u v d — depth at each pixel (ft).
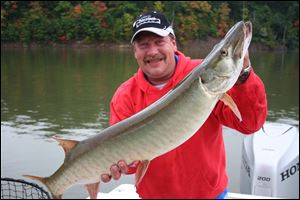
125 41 174.40
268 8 183.32
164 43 10.55
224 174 11.47
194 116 8.88
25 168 27.66
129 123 9.33
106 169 9.56
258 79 9.14
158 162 10.68
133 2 183.21
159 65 10.61
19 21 179.01
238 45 8.56
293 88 72.84
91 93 63.62
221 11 160.04
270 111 51.96
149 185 11.13
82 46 174.40
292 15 187.83
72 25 174.50
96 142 9.55
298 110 52.60
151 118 9.13
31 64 107.55
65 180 9.99
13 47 170.71
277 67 110.01
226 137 33.91
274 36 181.27
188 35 154.61
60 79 80.12
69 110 50.11
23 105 53.67
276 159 18.62
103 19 176.45
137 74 11.26
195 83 8.79
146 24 10.43
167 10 165.58
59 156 30.27
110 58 127.34
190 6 162.09
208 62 8.71
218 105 10.10
